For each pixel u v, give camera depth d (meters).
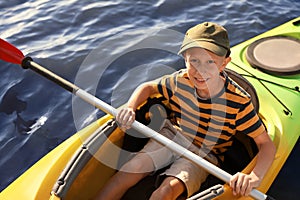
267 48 2.95
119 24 3.95
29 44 3.67
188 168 2.07
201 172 2.11
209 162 2.04
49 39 3.74
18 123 2.98
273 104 2.61
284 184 2.59
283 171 2.66
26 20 3.94
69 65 3.46
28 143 2.85
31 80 3.29
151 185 2.16
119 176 2.07
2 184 2.62
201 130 2.12
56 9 4.09
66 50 3.61
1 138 2.87
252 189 1.94
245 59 2.96
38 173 2.15
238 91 2.00
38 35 3.78
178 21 4.03
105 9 4.11
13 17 3.98
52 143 2.87
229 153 2.26
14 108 3.08
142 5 4.20
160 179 2.13
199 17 4.10
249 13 4.19
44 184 2.06
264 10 4.24
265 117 2.50
